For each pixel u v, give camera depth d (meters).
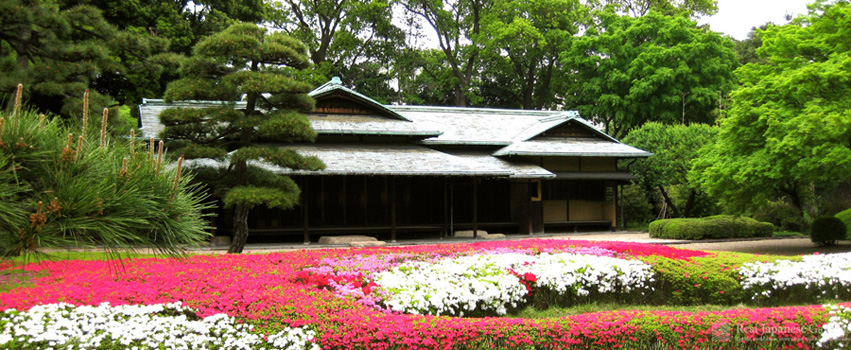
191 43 36.28
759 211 32.84
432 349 7.29
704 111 45.75
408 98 50.78
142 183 6.39
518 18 46.62
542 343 7.66
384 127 28.25
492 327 7.67
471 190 30.81
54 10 18.70
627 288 11.76
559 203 32.81
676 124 41.38
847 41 21.16
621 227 33.50
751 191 22.09
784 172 20.30
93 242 6.19
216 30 36.47
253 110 18.00
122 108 33.50
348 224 27.69
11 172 5.82
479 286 10.38
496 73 54.12
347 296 9.19
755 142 21.95
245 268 11.05
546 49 50.50
